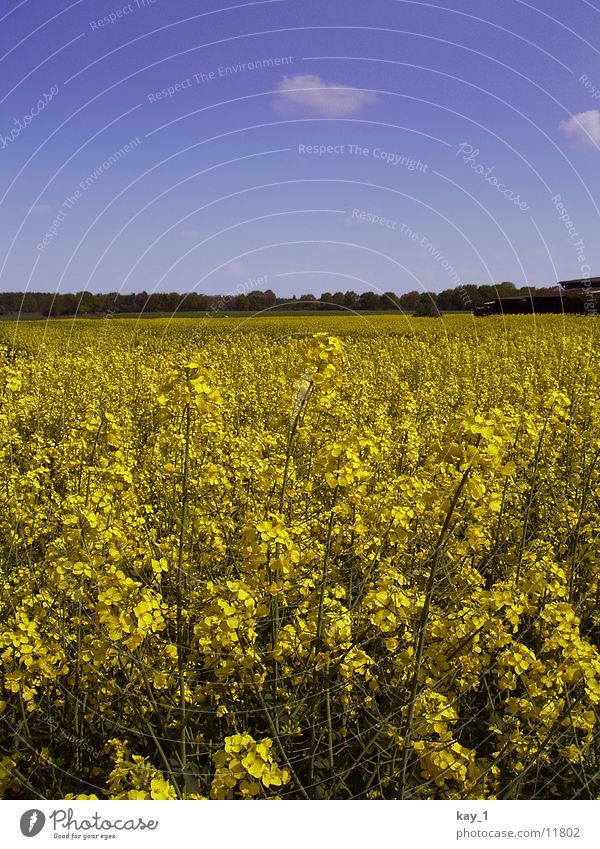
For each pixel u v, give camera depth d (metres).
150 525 5.23
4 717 3.40
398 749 3.27
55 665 3.57
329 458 3.61
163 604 3.37
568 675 3.12
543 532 5.20
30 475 5.34
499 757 3.31
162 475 5.37
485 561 5.05
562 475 6.58
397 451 6.12
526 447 5.91
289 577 3.66
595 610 4.55
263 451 6.07
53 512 4.95
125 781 2.79
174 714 3.47
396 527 3.84
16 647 3.33
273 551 3.22
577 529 5.03
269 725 3.42
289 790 3.24
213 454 5.53
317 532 4.50
